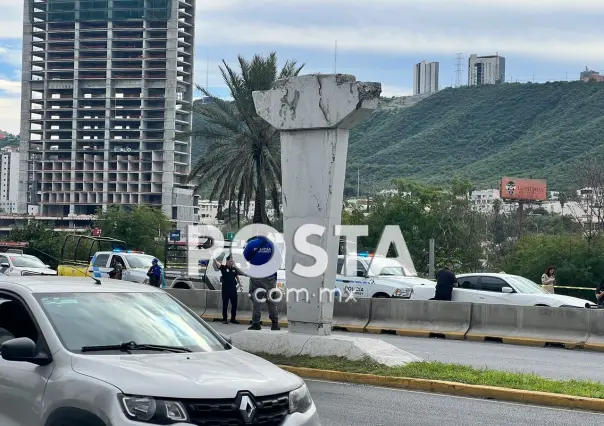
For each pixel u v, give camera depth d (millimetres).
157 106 181500
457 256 72375
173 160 180000
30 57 186250
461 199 74312
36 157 186250
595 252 57438
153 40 181375
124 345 6133
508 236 93750
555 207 147500
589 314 20047
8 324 6586
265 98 15078
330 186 14484
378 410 10641
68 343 6016
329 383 12781
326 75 14359
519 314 20922
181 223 173000
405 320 22500
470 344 19938
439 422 9984
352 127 14633
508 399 11609
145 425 5191
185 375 5555
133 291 7008
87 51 183500
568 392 11516
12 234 84438
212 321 25141
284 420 5645
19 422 5875
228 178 46562
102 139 182875
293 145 14859
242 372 5828
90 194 182375
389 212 74875
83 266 34594
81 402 5477
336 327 23500
